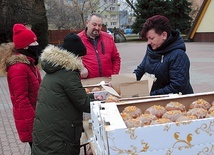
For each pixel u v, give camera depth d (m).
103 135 1.63
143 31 2.76
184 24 35.41
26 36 2.96
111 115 1.77
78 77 2.43
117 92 2.63
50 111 2.40
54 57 2.37
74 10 39.47
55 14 38.09
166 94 2.53
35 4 19.27
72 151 2.47
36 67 3.21
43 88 2.46
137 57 18.20
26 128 2.93
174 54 2.67
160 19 2.67
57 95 2.39
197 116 1.81
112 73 4.30
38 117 2.45
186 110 2.11
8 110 7.31
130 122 1.71
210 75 10.86
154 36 2.69
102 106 1.94
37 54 3.16
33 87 2.99
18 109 2.92
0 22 18.17
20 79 2.86
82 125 2.62
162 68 2.73
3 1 18.03
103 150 1.67
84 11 39.22
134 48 25.66
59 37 30.55
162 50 2.73
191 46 24.33
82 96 2.38
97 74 4.11
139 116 1.88
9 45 3.01
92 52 4.13
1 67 2.95
